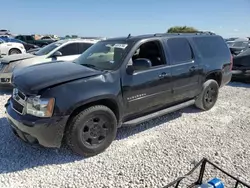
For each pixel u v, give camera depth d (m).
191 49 5.23
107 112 3.71
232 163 3.49
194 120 5.20
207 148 3.94
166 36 4.88
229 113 5.69
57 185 2.98
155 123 5.01
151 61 4.58
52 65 4.24
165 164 3.45
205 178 3.11
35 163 3.47
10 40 21.52
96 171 3.29
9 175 3.18
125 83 3.95
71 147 3.52
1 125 4.76
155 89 4.40
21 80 3.68
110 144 3.90
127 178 3.13
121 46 4.33
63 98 3.32
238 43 18.64
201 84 5.43
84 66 4.18
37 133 3.28
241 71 9.14
